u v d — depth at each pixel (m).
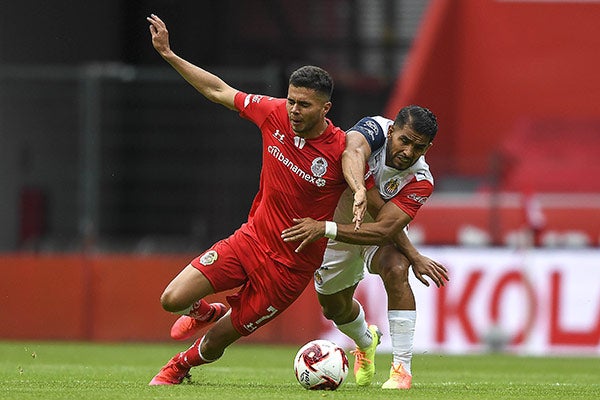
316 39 85.19
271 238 26.95
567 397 27.34
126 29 81.56
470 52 74.75
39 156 68.75
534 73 74.81
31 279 57.81
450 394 27.05
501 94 74.69
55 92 65.50
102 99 63.50
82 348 52.34
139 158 64.75
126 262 57.69
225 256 26.94
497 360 49.16
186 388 26.95
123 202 64.75
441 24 74.69
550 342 52.91
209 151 64.81
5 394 25.02
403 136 26.81
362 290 53.59
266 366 41.56
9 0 76.94
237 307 27.38
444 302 53.34
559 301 52.97
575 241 57.12
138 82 63.16
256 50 83.94
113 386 27.88
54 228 70.00
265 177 27.08
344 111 80.88
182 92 64.25
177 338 28.61
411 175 27.86
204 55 81.50
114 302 57.62
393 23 85.94
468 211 58.88
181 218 64.94
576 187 67.44
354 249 28.98
